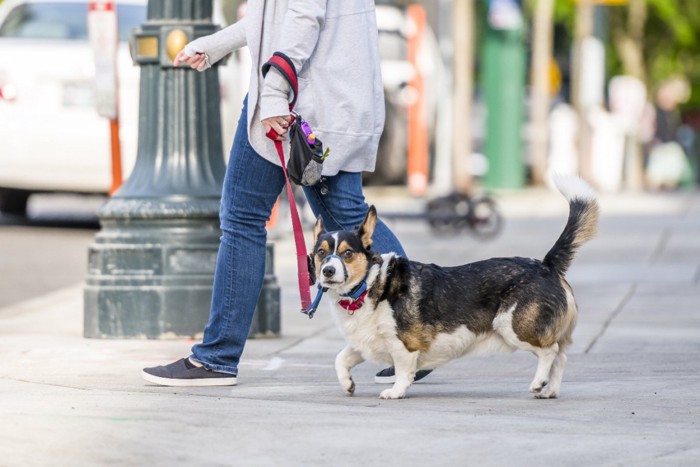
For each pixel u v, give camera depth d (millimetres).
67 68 20797
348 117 9656
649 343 12484
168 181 12789
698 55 54812
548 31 46031
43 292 16875
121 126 20484
